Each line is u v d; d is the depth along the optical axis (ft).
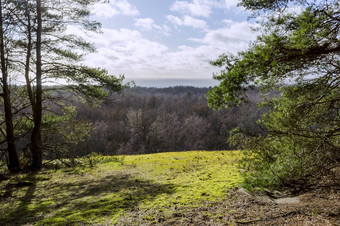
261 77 14.70
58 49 42.78
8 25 37.60
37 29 40.81
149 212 17.88
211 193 21.01
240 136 25.23
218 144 184.75
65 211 20.36
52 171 40.32
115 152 166.09
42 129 45.55
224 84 14.73
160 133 160.76
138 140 172.65
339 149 15.56
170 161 44.98
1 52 39.34
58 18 41.73
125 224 16.05
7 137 41.24
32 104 42.88
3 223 18.76
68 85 43.80
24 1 38.65
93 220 17.43
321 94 17.33
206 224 14.87
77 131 47.47
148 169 38.63
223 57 15.35
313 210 15.51
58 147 44.42
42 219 19.01
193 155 52.16
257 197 19.45
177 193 22.15
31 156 44.09
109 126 177.27
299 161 17.90
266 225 14.10
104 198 23.34
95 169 41.45
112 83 43.24
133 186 27.58
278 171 21.67
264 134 22.89
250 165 29.12
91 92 44.86
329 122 17.40
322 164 15.94
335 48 13.42
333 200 16.69
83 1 42.63
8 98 40.81
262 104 26.73
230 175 27.43
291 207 16.71
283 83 17.51
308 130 17.54
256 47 14.02
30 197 25.88
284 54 13.79
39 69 41.16
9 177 35.88
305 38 13.21
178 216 16.53
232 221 15.08
